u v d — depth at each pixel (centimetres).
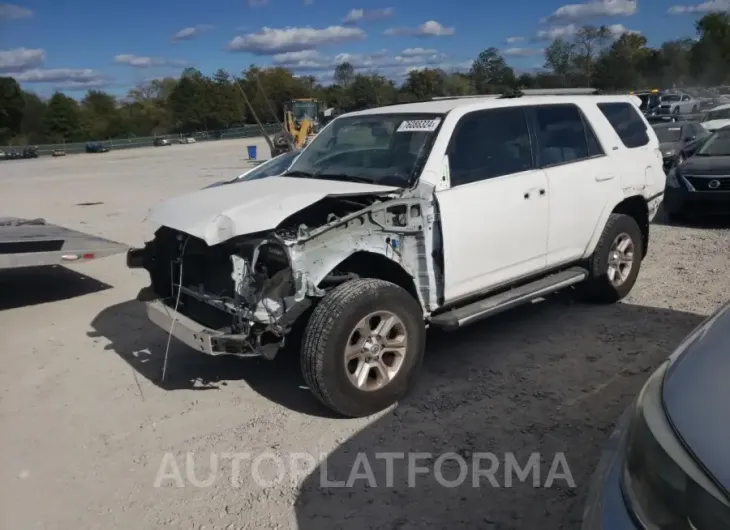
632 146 640
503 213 493
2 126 8588
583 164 571
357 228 418
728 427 179
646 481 186
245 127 7781
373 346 418
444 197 457
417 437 396
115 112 9044
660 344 522
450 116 489
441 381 473
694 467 174
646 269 758
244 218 402
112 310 698
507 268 509
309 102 3497
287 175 546
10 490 363
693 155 1118
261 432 413
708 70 6906
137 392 483
